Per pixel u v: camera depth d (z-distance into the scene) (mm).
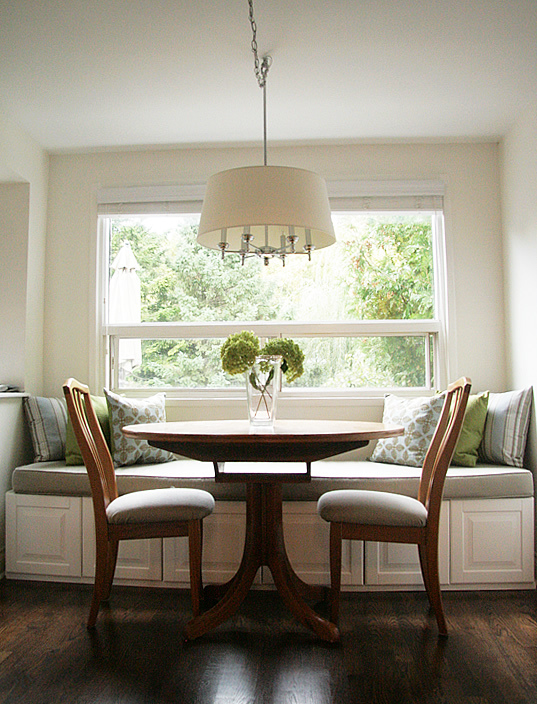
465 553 2773
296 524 2766
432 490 2211
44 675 1889
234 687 1812
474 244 3576
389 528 2223
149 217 3760
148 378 3689
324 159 3645
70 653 2051
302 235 2416
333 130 3439
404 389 3586
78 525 2855
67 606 2523
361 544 2738
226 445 2014
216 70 2783
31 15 2354
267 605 2537
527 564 2785
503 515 2793
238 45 2580
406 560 2734
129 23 2414
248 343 2359
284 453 2016
